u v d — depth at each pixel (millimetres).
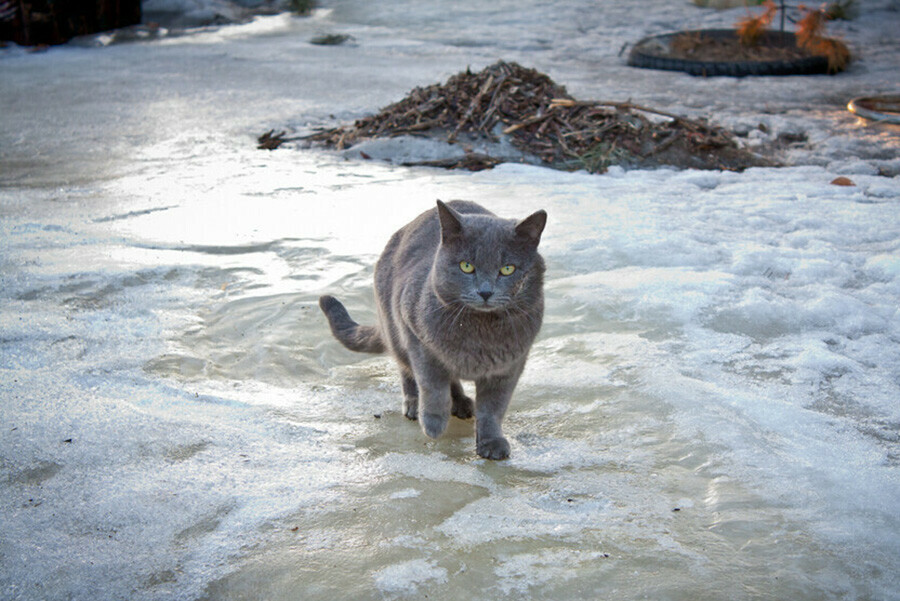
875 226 2211
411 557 1177
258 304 1767
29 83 4512
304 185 2570
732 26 6539
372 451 1378
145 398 1455
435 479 1313
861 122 3703
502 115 3195
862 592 1143
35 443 1334
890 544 1199
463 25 6957
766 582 1151
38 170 2766
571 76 4875
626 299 1796
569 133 3098
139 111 3807
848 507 1252
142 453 1329
